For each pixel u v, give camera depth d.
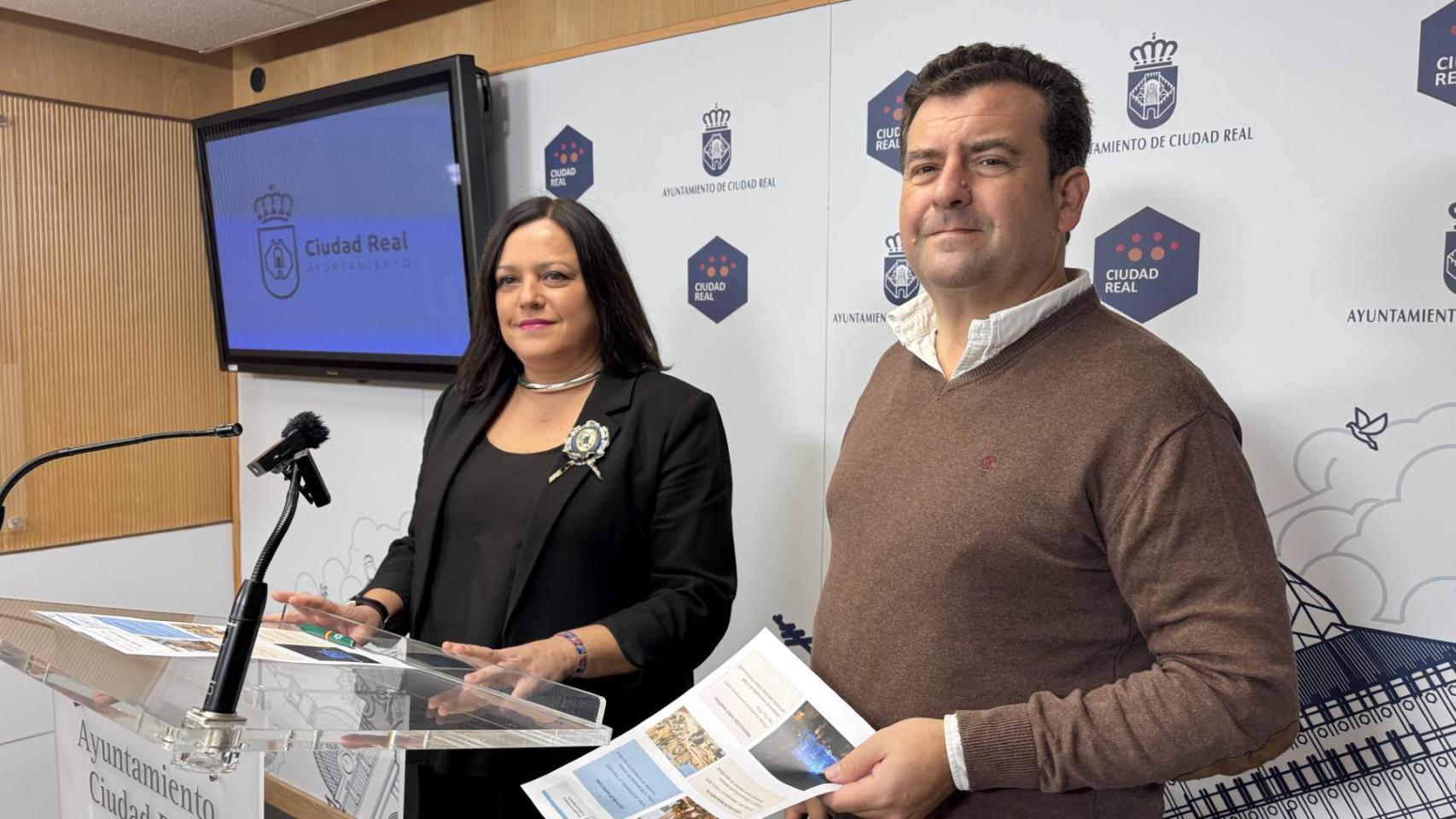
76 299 3.01
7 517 2.88
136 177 3.12
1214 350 1.59
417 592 1.62
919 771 1.03
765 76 2.07
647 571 1.60
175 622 1.26
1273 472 1.55
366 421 2.95
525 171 2.52
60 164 2.94
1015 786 1.03
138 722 0.85
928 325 1.29
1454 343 1.39
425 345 2.61
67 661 1.01
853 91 1.95
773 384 2.12
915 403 1.21
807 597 2.09
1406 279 1.42
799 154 2.04
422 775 1.58
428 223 2.50
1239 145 1.55
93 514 3.09
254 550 3.36
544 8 2.46
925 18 1.85
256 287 3.02
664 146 2.24
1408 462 1.44
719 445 1.61
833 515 1.30
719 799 1.03
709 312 2.20
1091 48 1.67
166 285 3.23
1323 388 1.50
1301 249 1.50
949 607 1.10
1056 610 1.08
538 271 1.60
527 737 0.96
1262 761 1.09
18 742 2.88
